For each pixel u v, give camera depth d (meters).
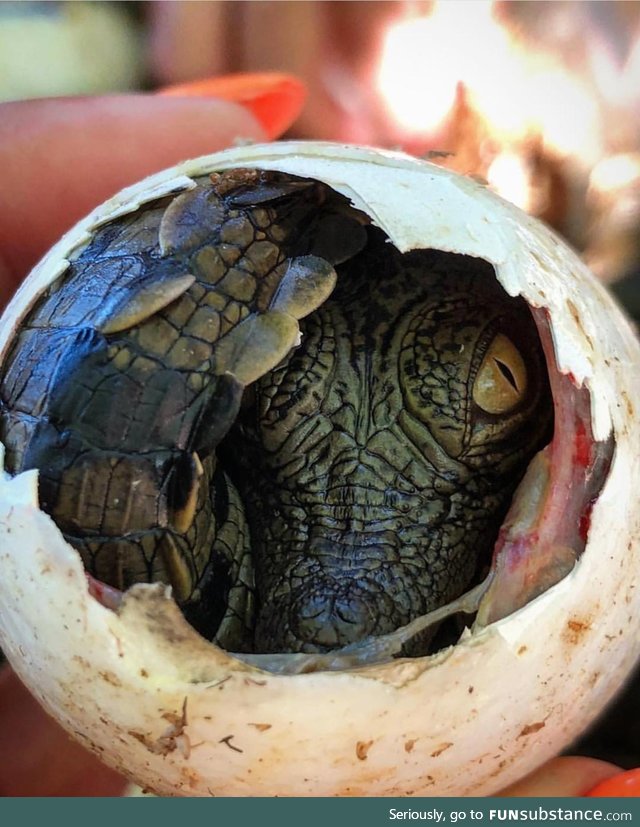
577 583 0.05
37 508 0.05
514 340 0.07
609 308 0.06
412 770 0.05
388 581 0.06
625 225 0.14
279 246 0.06
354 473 0.07
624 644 0.06
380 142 0.15
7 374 0.06
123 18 0.16
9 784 0.09
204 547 0.06
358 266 0.07
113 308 0.05
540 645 0.05
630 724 0.10
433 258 0.07
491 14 0.15
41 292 0.06
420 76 0.15
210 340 0.06
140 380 0.05
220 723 0.05
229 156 0.06
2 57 0.15
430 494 0.07
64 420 0.05
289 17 0.15
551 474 0.06
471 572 0.07
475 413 0.07
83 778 0.09
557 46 0.15
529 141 0.15
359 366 0.07
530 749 0.06
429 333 0.07
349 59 0.15
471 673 0.05
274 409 0.07
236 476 0.07
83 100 0.10
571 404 0.06
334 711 0.05
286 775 0.05
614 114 0.15
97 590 0.05
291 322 0.06
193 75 0.16
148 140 0.10
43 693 0.06
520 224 0.06
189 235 0.06
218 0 0.15
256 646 0.06
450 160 0.13
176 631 0.05
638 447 0.06
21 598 0.05
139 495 0.05
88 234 0.06
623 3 0.15
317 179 0.06
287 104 0.13
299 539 0.07
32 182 0.09
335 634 0.06
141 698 0.05
